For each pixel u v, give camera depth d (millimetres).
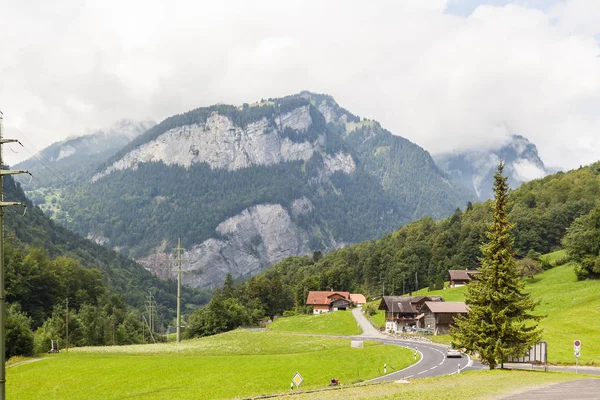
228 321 177125
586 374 57656
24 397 71438
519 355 57344
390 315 157875
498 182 59438
